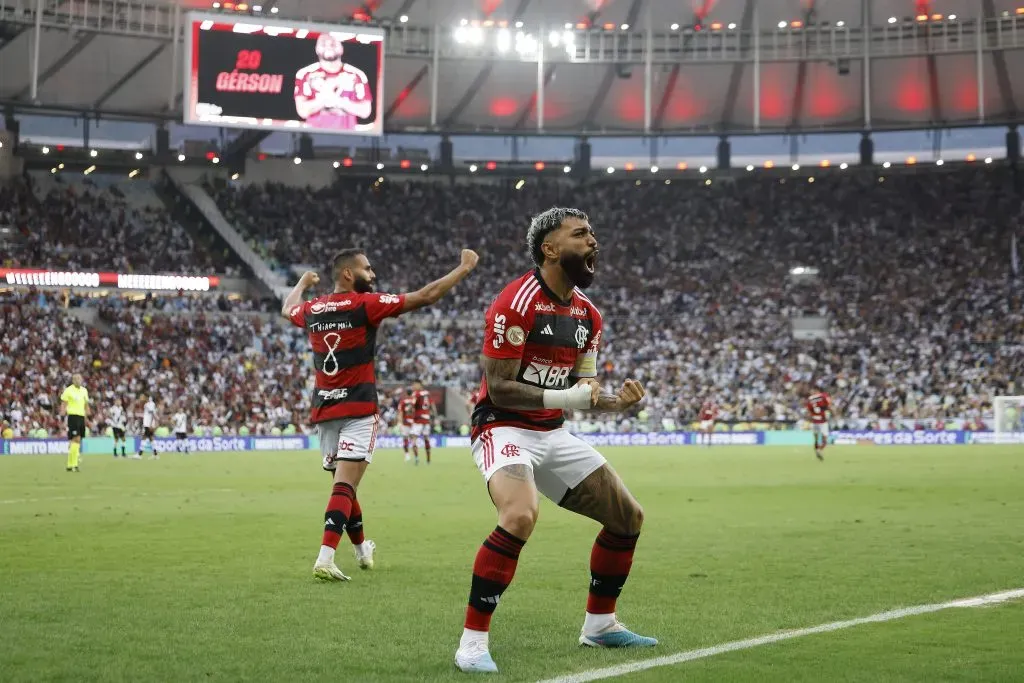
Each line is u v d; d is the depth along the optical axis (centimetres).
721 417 5681
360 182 7088
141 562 1041
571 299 675
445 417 5756
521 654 628
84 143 6197
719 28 6203
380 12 5988
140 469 3102
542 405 621
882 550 1112
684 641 657
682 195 7244
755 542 1193
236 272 6250
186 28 5028
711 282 6662
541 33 5941
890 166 7000
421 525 1427
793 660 600
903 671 572
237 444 4875
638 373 5981
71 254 5897
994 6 5909
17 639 667
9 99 5822
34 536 1281
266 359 5656
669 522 1434
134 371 5291
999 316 6166
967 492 1962
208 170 6819
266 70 5141
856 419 5550
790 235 6931
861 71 6369
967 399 5647
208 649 639
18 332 5184
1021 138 7100
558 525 1393
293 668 589
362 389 997
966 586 869
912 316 6275
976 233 6744
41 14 5184
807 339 6241
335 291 1018
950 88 6366
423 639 670
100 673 575
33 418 4838
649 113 6156
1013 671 571
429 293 979
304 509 1684
